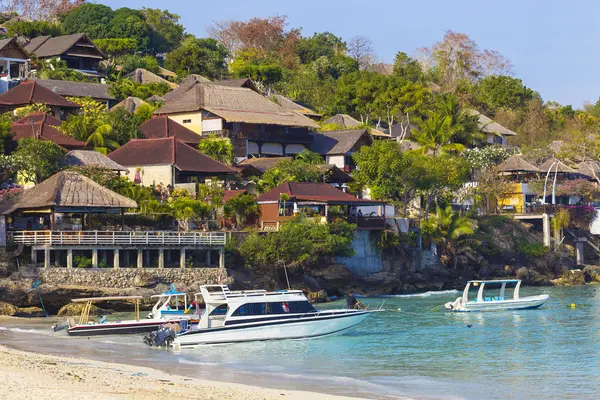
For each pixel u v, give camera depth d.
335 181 113.00
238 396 39.53
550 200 135.50
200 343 58.28
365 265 97.69
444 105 149.75
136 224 87.44
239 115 124.12
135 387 39.88
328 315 62.81
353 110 171.88
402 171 110.06
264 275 85.81
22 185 91.44
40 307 71.94
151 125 119.56
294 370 50.19
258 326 60.16
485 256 114.06
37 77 144.25
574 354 56.53
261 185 104.44
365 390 44.44
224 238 81.75
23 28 176.00
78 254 75.25
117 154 105.25
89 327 61.44
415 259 103.88
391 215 106.00
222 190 98.12
